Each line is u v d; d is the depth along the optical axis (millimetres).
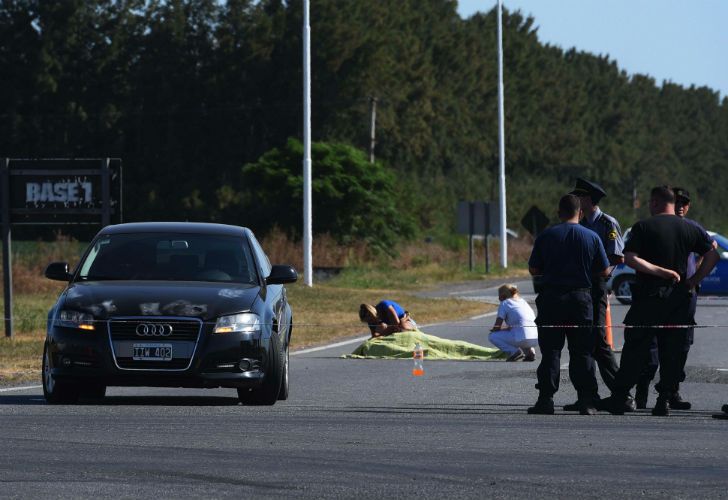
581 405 36781
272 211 185375
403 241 184875
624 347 37219
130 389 45406
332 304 97500
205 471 25297
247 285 40156
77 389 38812
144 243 41594
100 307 37438
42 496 22594
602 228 40531
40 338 68250
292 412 36375
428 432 31781
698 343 66312
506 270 159750
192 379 37000
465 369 52906
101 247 41500
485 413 36781
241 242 42344
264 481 24219
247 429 31906
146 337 37031
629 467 26188
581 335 36656
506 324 57906
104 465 25938
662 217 37156
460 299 106312
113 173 68562
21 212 69188
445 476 24906
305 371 52062
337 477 24719
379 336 61000
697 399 41438
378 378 48969
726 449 28984
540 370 36750
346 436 30797
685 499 22688
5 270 69250
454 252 186500
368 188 183125
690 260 39094
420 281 137875
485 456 27625
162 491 23141
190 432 31172
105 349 36938
